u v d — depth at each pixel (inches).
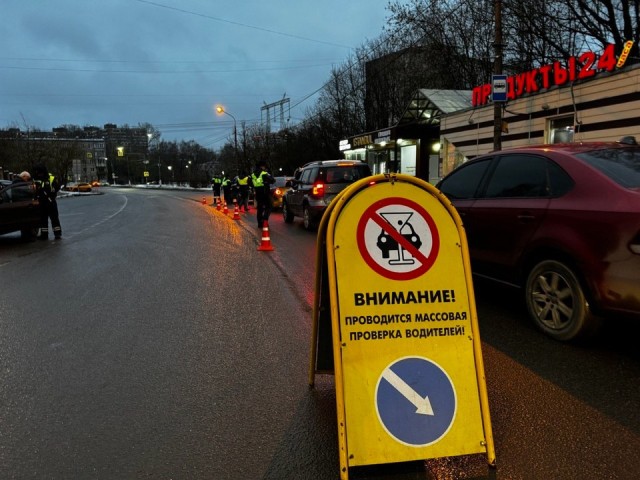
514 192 190.9
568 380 139.8
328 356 134.8
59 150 2672.2
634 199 142.2
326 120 1557.6
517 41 860.0
